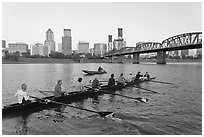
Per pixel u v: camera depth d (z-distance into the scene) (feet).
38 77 130.62
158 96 64.44
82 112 44.96
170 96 64.54
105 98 59.88
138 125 37.83
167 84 93.30
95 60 654.53
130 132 34.65
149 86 86.58
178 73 166.81
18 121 38.65
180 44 323.78
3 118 39.63
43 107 47.26
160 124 38.58
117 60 651.25
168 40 368.07
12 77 129.59
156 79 116.88
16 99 59.98
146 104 53.31
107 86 71.05
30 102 45.19
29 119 39.75
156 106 51.49
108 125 37.58
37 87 86.07
